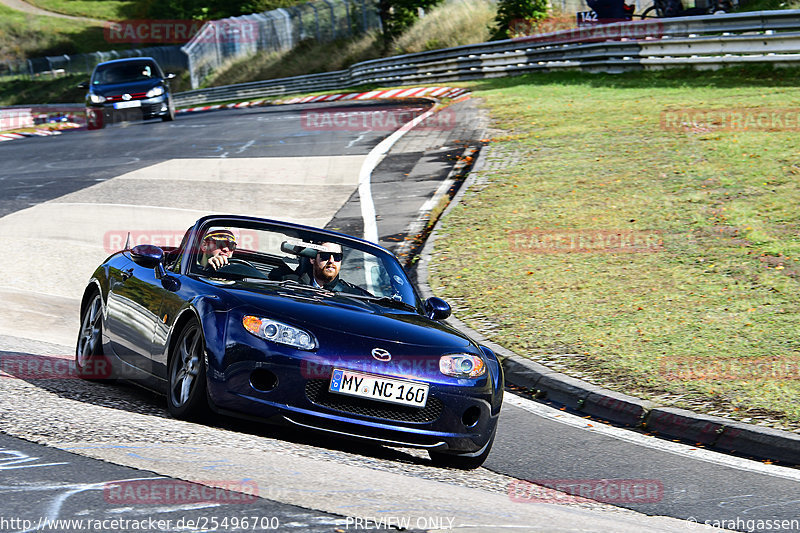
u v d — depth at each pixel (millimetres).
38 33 108375
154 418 6680
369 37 60500
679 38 31688
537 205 17844
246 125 32875
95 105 34875
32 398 6895
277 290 7227
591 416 9547
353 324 6715
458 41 51531
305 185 21406
